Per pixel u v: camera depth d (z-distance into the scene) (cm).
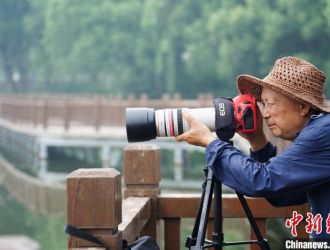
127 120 253
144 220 312
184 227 815
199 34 4766
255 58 4112
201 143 248
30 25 6650
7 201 1508
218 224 259
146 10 5159
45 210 1363
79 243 225
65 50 6053
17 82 7356
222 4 4731
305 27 3531
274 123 249
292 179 225
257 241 264
